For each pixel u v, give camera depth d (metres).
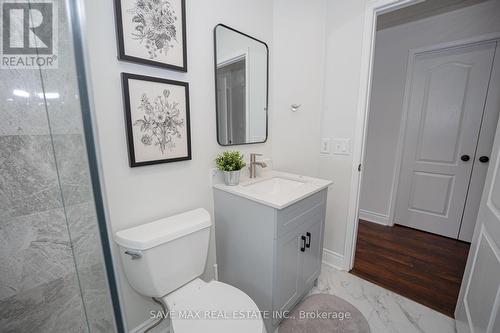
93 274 0.80
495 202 0.97
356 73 1.57
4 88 0.68
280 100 1.83
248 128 1.66
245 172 1.68
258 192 1.29
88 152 0.67
